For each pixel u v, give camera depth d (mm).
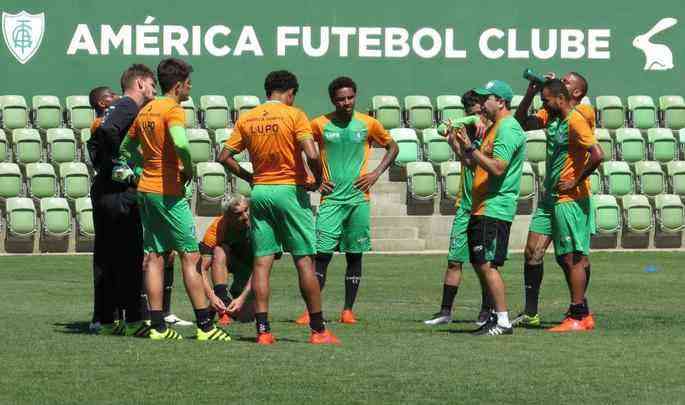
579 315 26781
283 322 28547
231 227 27516
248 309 27938
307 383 19297
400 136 53844
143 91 24734
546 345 23766
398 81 57844
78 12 56031
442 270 43750
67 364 20828
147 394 18359
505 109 24844
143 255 24828
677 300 34125
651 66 59000
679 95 59188
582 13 58562
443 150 54500
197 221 51938
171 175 23516
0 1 55500
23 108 54031
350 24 57562
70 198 51531
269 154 22984
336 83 29969
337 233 29656
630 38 58812
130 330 24812
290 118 22938
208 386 18984
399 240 51781
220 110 55031
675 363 21609
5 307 31219
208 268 27766
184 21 56656
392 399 18172
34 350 22375
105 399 18000
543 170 53562
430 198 53031
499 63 58281
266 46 57219
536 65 58375
